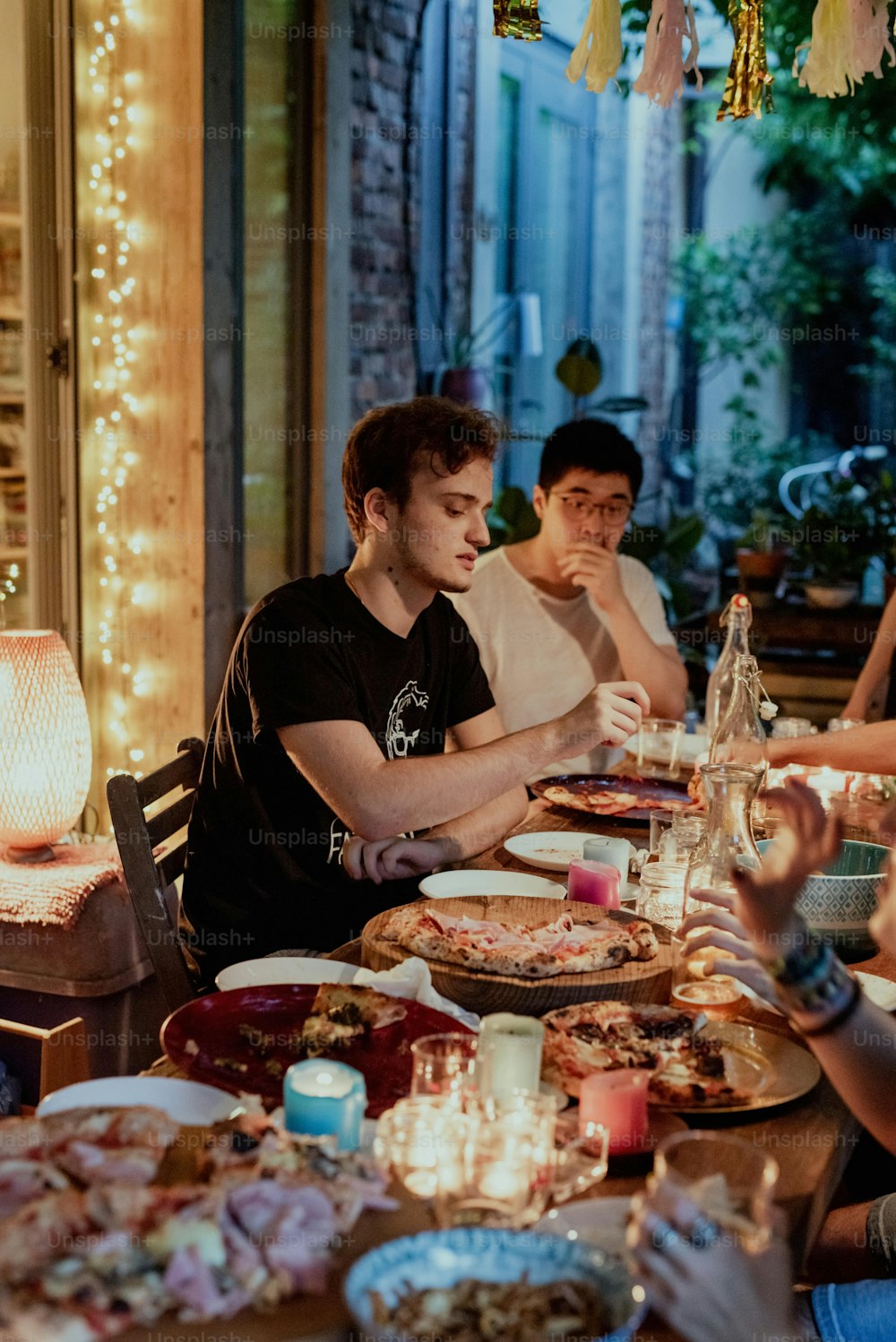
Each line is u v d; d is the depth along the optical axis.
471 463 1.96
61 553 3.67
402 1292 0.90
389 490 1.96
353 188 4.21
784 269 8.77
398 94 4.45
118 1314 0.86
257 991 1.40
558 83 6.41
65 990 2.64
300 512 3.95
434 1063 1.12
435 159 4.93
